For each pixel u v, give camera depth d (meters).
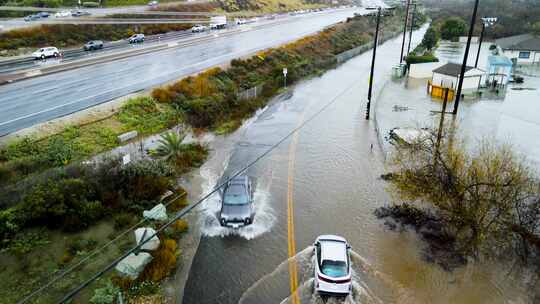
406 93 42.31
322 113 35.56
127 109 27.39
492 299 13.34
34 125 22.92
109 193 17.97
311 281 14.25
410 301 13.30
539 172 22.34
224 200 18.39
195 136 28.14
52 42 52.41
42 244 14.98
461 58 63.22
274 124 32.53
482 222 16.27
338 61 60.41
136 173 19.69
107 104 27.53
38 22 58.03
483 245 16.05
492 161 16.50
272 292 13.70
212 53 50.78
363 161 25.08
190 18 87.31
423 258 15.46
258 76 43.31
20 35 50.50
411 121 32.41
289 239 16.80
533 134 29.00
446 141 22.45
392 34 96.25
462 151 20.25
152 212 17.05
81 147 22.09
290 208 19.41
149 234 15.22
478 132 29.39
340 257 13.85
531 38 60.28
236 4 113.62
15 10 68.88
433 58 52.50
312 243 16.55
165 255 14.88
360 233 17.20
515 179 15.52
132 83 33.91
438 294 13.61
